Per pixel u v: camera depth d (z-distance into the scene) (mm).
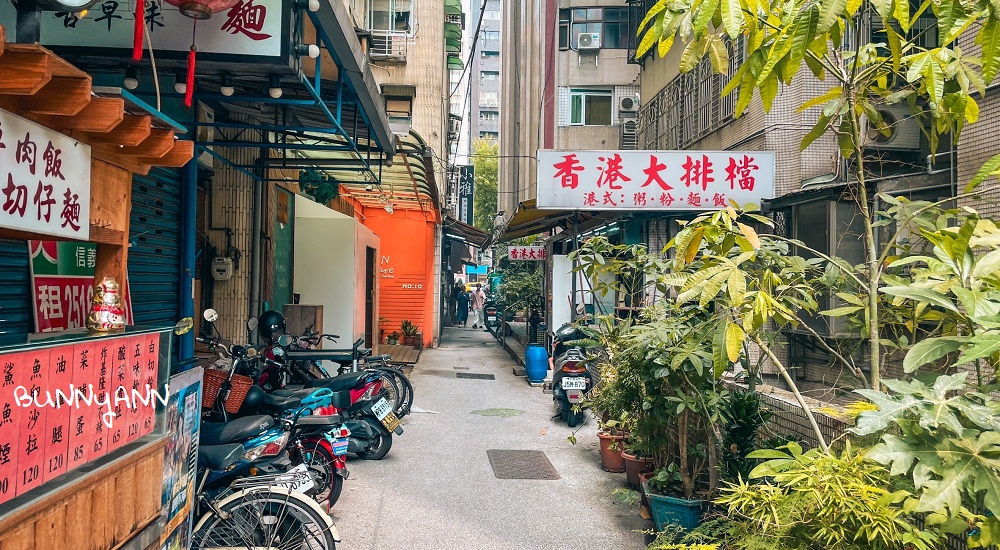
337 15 4391
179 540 3342
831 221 7250
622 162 7332
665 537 4281
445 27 22172
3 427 1987
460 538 4785
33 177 2273
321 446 5227
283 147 6398
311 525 4230
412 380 12602
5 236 2693
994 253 2426
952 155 6199
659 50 2699
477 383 12406
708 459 4781
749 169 7309
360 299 11836
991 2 2123
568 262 13586
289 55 4320
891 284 3133
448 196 22688
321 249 11023
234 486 3840
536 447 7551
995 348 2100
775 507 2627
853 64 3387
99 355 2477
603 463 6625
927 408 2264
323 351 8039
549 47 22047
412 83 18078
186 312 6395
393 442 7664
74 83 2268
